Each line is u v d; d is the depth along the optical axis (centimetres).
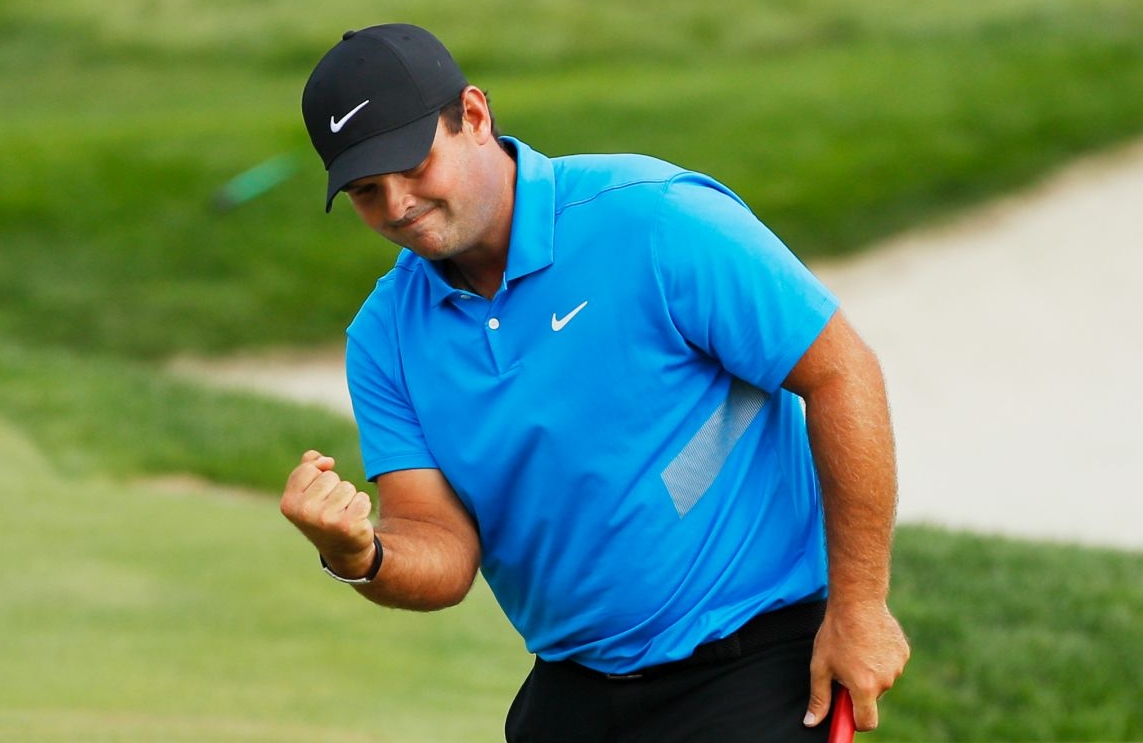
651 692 1029
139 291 5834
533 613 1058
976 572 2917
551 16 8575
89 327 5616
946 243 5850
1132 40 7219
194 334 5597
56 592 2634
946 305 5509
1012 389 5022
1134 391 4962
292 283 5872
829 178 6147
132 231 6209
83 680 2145
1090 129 6419
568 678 1071
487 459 1006
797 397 1056
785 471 1024
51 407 4238
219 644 2375
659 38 8244
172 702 2064
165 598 2623
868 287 5638
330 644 2403
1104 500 4319
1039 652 2547
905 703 2409
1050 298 5509
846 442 956
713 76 7444
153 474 3809
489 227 969
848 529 969
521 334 981
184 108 7962
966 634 2608
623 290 961
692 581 1002
